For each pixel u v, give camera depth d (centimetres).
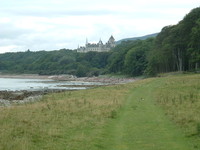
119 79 14238
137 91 4188
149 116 2081
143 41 18625
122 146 1352
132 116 2102
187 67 10488
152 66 11931
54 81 14350
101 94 3834
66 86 9081
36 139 1377
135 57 15375
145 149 1305
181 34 9762
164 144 1379
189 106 2303
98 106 2558
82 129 1655
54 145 1310
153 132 1609
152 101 2941
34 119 1858
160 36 12312
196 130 1553
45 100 3381
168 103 2592
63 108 2417
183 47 10069
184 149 1297
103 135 1543
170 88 4084
